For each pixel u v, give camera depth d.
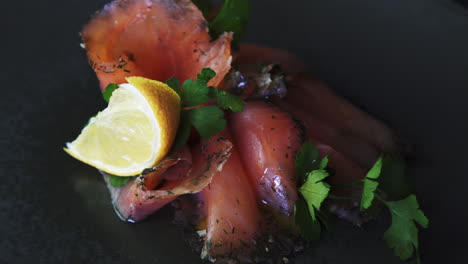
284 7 0.33
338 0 0.33
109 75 0.23
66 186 0.24
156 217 0.23
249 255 0.21
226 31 0.25
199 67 0.24
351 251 0.23
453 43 0.32
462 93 0.30
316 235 0.22
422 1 0.33
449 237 0.24
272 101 0.25
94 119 0.22
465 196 0.25
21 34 0.30
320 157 0.23
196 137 0.23
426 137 0.28
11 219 0.23
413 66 0.31
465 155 0.27
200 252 0.22
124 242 0.22
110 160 0.22
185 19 0.24
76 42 0.30
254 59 0.28
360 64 0.31
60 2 0.31
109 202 0.23
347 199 0.23
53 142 0.25
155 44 0.24
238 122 0.24
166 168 0.22
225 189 0.22
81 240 0.22
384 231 0.23
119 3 0.24
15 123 0.26
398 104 0.29
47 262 0.21
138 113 0.21
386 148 0.26
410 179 0.26
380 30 0.32
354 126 0.27
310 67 0.31
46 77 0.28
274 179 0.22
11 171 0.24
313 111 0.27
